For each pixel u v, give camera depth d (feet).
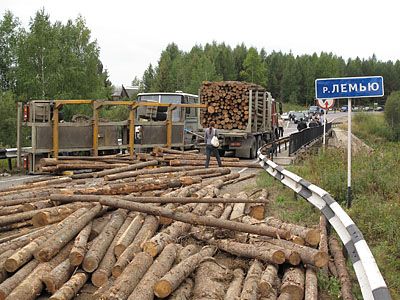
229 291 17.80
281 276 20.18
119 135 62.18
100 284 19.86
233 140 75.46
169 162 57.11
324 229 24.50
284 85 410.93
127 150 63.93
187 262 19.29
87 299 18.84
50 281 18.70
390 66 465.88
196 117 80.02
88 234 23.34
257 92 77.10
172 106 69.21
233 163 58.65
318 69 421.18
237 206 30.37
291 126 209.15
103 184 37.17
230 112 75.20
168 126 69.51
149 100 75.36
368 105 397.80
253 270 19.47
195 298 17.75
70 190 32.65
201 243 23.73
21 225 27.68
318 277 19.57
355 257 17.85
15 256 19.83
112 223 24.63
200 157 62.69
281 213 31.45
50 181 40.29
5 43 152.87
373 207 29.04
